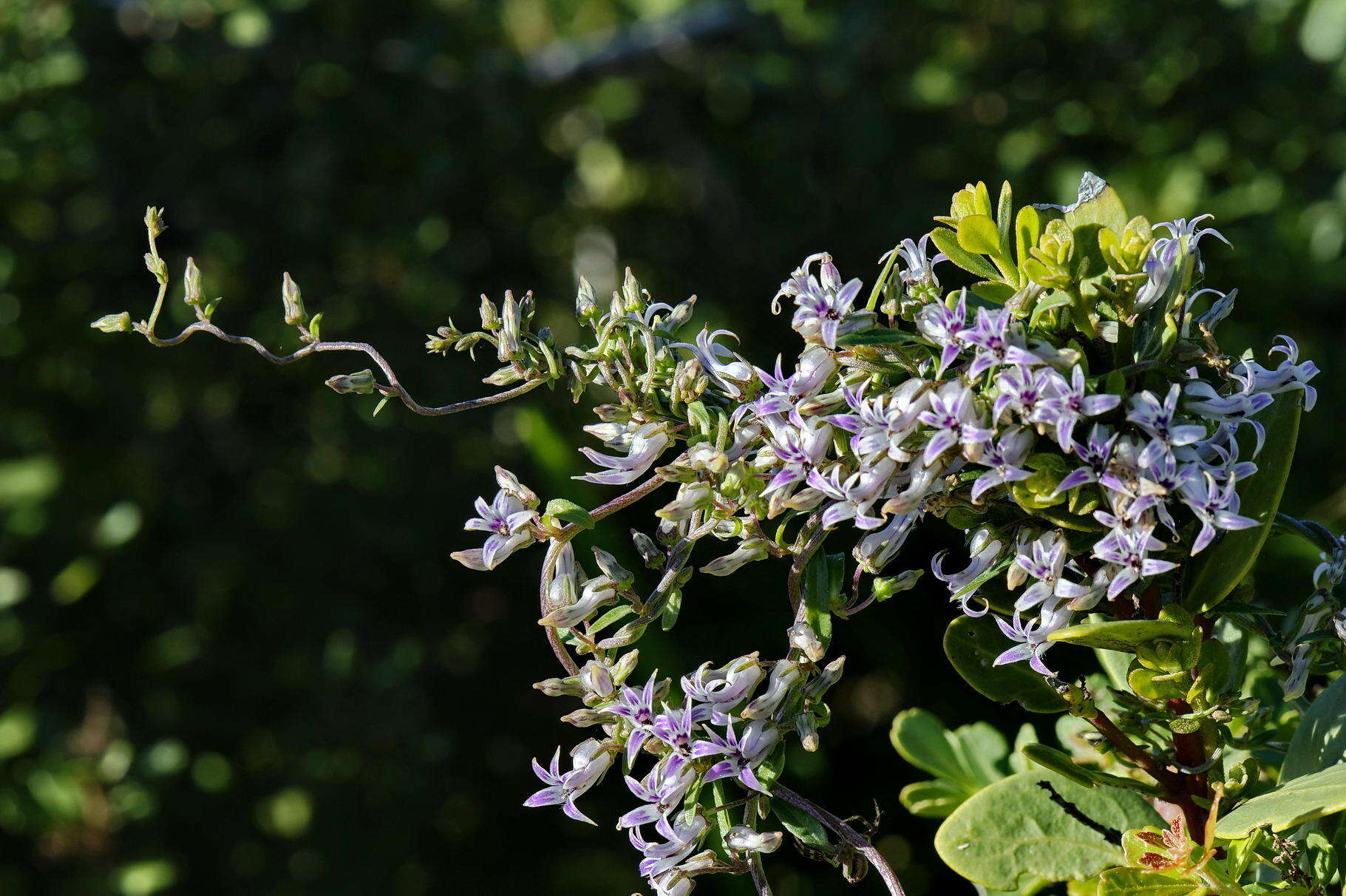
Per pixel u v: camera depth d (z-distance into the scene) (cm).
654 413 59
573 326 209
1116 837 60
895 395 57
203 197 172
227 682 167
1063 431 55
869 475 57
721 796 58
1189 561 58
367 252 178
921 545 155
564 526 59
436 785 180
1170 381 56
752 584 154
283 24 173
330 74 173
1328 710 59
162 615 166
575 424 172
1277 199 164
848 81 198
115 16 168
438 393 177
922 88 188
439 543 178
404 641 176
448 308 183
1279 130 167
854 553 58
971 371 56
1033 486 56
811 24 202
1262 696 64
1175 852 57
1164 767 59
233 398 172
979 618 60
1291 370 57
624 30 224
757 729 57
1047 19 185
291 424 176
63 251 164
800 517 66
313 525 173
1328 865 59
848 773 165
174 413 170
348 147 176
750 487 58
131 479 163
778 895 159
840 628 162
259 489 173
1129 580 56
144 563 166
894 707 166
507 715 191
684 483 58
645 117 227
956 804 66
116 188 168
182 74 170
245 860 165
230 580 168
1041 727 100
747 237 213
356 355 175
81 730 159
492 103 194
